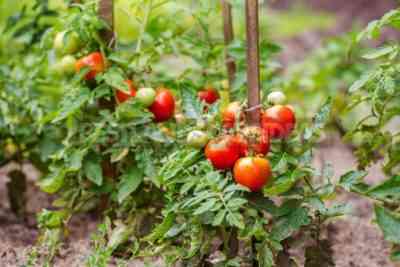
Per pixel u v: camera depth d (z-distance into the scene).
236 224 2.54
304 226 2.94
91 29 3.25
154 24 3.73
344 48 6.47
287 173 2.76
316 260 2.92
